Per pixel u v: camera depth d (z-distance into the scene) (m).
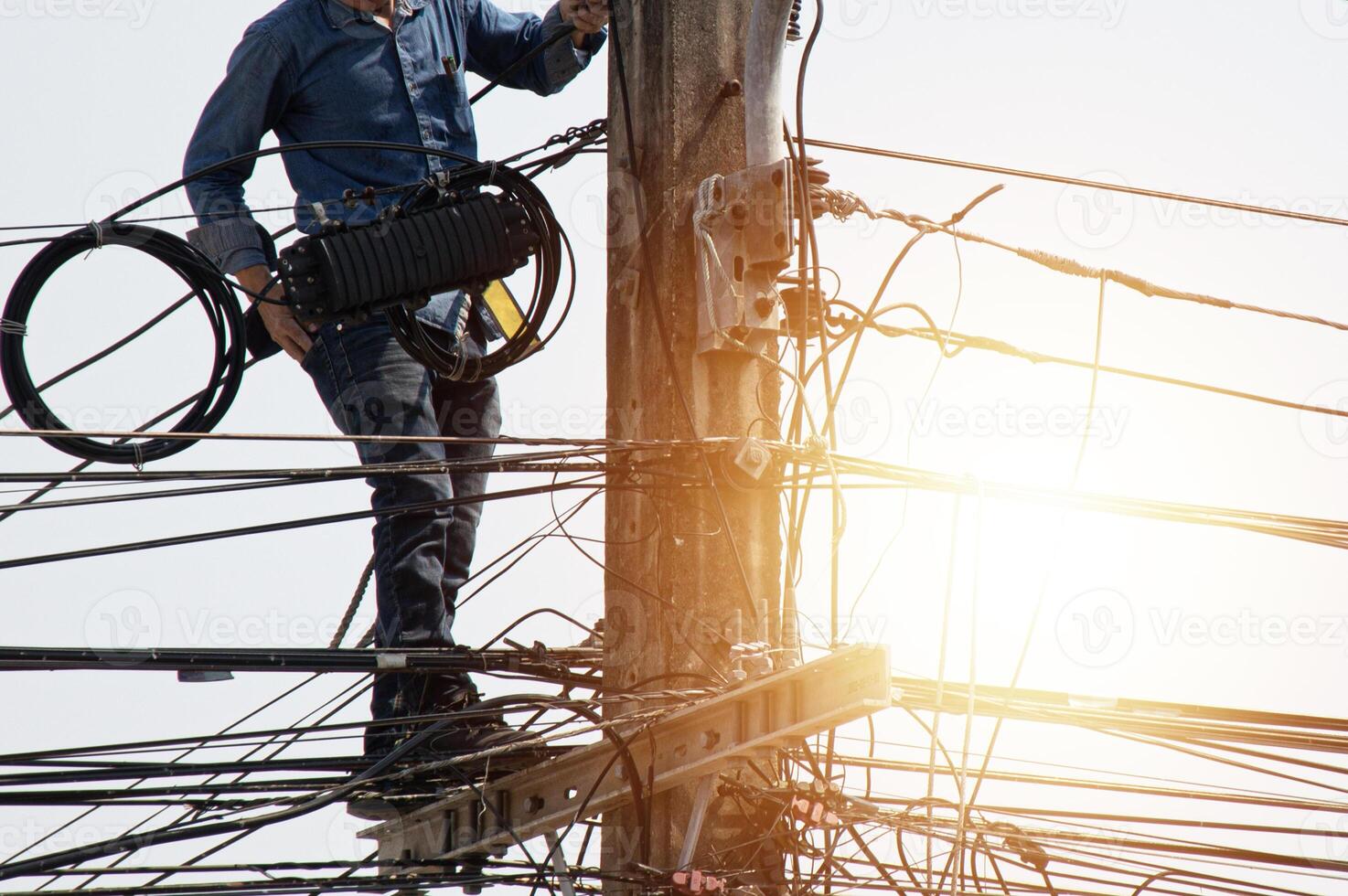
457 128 19.84
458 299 18.78
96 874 15.96
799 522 17.11
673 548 16.78
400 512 17.61
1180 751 18.81
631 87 18.06
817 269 17.52
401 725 17.95
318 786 17.56
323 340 18.50
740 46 17.97
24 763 16.81
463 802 17.73
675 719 15.79
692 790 16.41
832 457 17.02
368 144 18.02
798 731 14.70
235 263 18.25
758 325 16.83
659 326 17.12
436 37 19.86
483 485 19.62
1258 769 18.94
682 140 17.55
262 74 18.56
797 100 17.50
